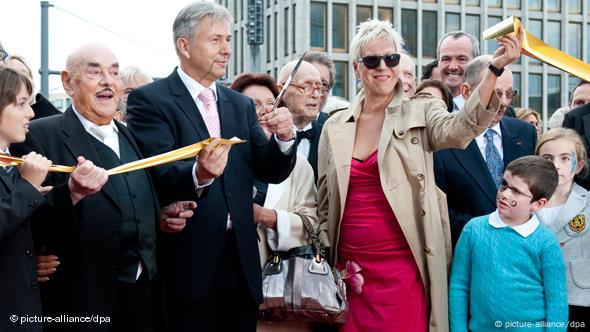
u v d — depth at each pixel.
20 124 3.57
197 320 4.02
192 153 3.63
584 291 4.57
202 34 4.12
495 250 4.37
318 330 4.61
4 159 3.34
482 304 4.38
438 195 4.53
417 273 4.41
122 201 3.79
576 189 4.81
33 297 3.42
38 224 3.59
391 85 4.46
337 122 4.66
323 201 4.75
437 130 4.28
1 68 3.57
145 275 3.87
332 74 6.31
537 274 4.32
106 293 3.69
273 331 4.56
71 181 3.40
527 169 4.35
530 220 4.40
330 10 43.94
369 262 4.44
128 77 6.62
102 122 3.94
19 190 3.31
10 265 3.38
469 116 4.00
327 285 4.34
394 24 45.47
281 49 45.72
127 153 3.97
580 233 4.62
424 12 46.38
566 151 4.77
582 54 49.66
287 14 45.34
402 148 4.38
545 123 47.34
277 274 4.41
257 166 4.21
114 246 3.72
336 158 4.51
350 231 4.48
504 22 3.81
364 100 4.63
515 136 5.19
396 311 4.37
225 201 4.07
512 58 3.81
